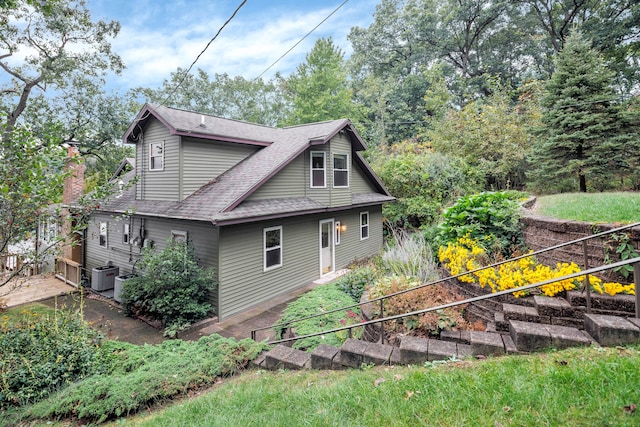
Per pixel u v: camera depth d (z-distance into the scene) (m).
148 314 7.88
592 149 10.68
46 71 15.48
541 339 2.81
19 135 4.92
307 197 10.69
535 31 25.62
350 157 11.95
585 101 10.77
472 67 28.11
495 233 5.43
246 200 8.59
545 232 4.77
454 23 28.20
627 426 1.76
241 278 8.34
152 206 9.48
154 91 25.45
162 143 9.61
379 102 23.75
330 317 5.61
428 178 14.07
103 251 11.84
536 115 14.48
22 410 4.01
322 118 24.81
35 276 10.57
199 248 8.26
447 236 5.95
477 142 14.60
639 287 2.67
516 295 3.83
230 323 7.64
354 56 31.59
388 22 29.34
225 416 2.90
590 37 18.44
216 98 30.16
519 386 2.29
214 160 10.07
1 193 4.54
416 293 4.81
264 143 11.38
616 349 2.51
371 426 2.28
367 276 7.85
